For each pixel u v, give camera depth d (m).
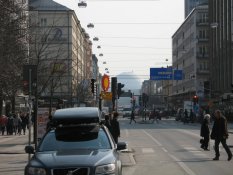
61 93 63.88
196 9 122.12
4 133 46.66
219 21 92.50
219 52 92.06
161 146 30.19
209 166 19.22
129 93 105.25
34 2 93.00
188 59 132.75
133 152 25.92
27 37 34.06
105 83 37.38
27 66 18.20
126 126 63.31
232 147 29.05
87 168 9.72
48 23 87.75
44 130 27.86
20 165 20.16
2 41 27.31
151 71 78.44
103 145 11.33
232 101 74.38
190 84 126.38
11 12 28.50
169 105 158.75
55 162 9.90
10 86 33.66
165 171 17.64
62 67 55.97
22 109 59.00
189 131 48.97
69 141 11.46
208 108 66.19
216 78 94.44
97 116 12.38
